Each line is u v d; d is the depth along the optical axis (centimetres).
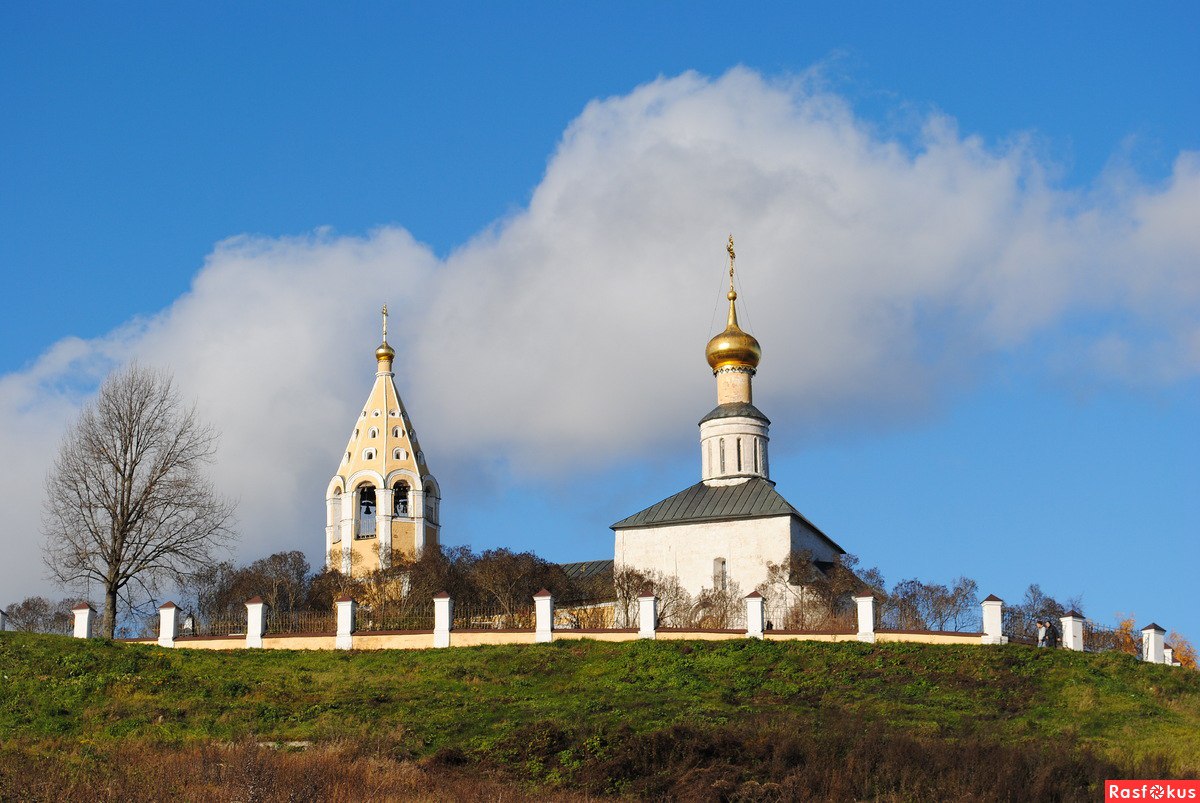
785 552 8431
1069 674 5562
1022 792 4084
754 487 8881
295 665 5788
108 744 4475
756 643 5909
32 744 4519
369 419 10762
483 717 4881
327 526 10638
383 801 3788
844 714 4866
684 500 8950
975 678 5503
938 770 4212
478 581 8275
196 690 5197
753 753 4353
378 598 8338
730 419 9144
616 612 8050
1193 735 4869
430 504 10781
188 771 3925
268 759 4025
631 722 4744
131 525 7025
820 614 7581
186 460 7212
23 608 8475
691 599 8344
